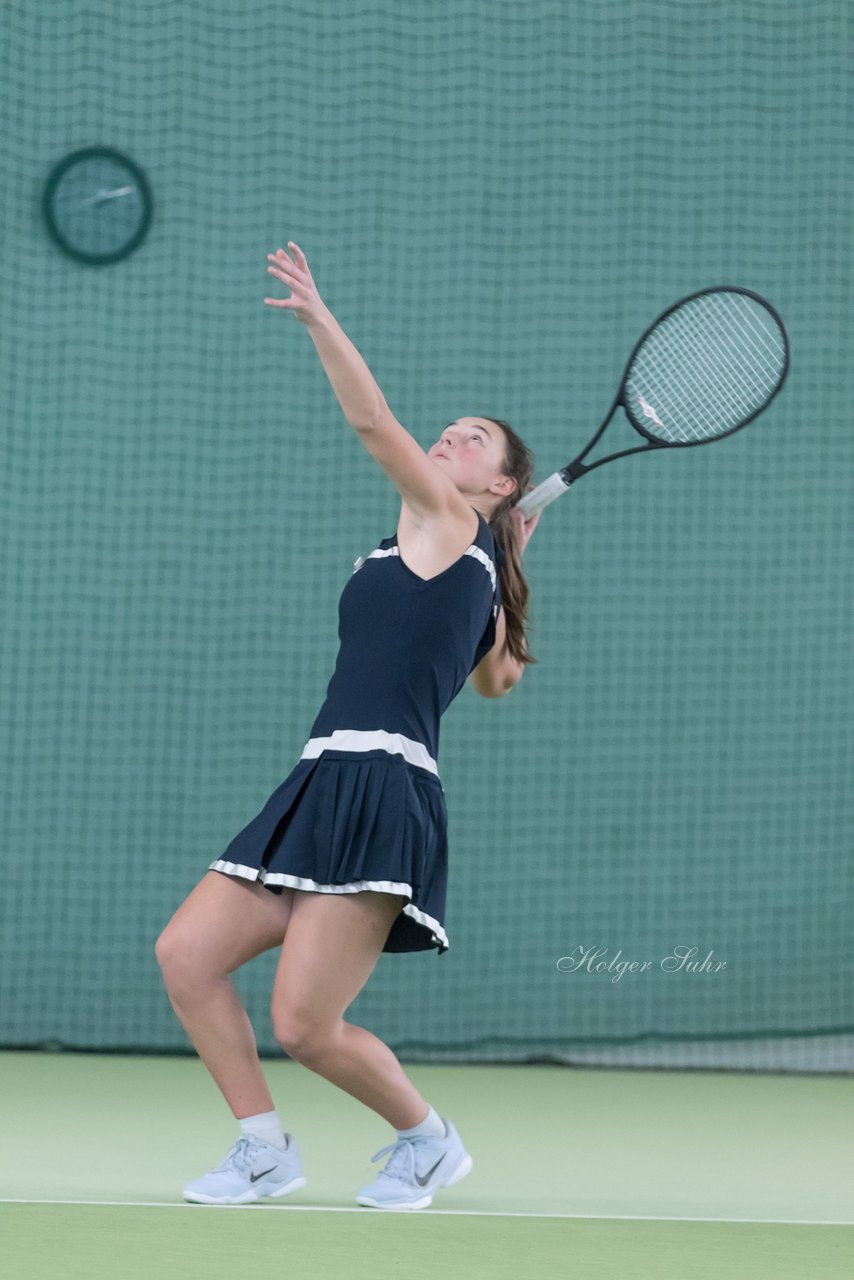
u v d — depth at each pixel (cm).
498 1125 1552
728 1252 913
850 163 2395
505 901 2273
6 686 2234
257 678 2288
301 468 2319
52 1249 849
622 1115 1658
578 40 2381
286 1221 954
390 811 962
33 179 2286
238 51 2341
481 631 1021
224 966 993
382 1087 1002
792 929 2319
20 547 2253
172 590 2281
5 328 2270
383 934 979
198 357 2311
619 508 2345
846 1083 1988
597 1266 858
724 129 2389
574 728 2311
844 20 2405
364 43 2362
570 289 2369
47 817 2223
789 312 2386
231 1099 1018
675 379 1213
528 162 2375
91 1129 1440
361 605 1003
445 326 2353
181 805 2256
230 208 2330
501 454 1098
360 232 2350
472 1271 830
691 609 2345
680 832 2314
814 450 2378
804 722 2352
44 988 2194
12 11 2280
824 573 2370
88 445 2281
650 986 2283
